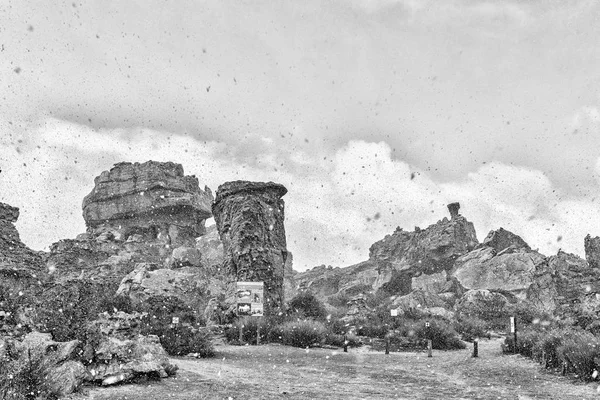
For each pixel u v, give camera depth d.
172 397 11.12
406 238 99.88
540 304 41.19
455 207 86.38
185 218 88.44
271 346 26.28
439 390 12.70
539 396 11.48
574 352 14.12
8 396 9.50
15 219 33.19
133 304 22.38
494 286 64.12
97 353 12.95
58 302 17.36
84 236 71.69
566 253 40.41
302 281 104.31
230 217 36.09
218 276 53.22
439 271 79.06
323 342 27.42
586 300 20.53
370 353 24.59
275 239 36.16
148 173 88.81
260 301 29.94
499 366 17.50
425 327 29.03
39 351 11.47
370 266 98.62
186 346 20.39
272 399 11.21
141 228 85.00
